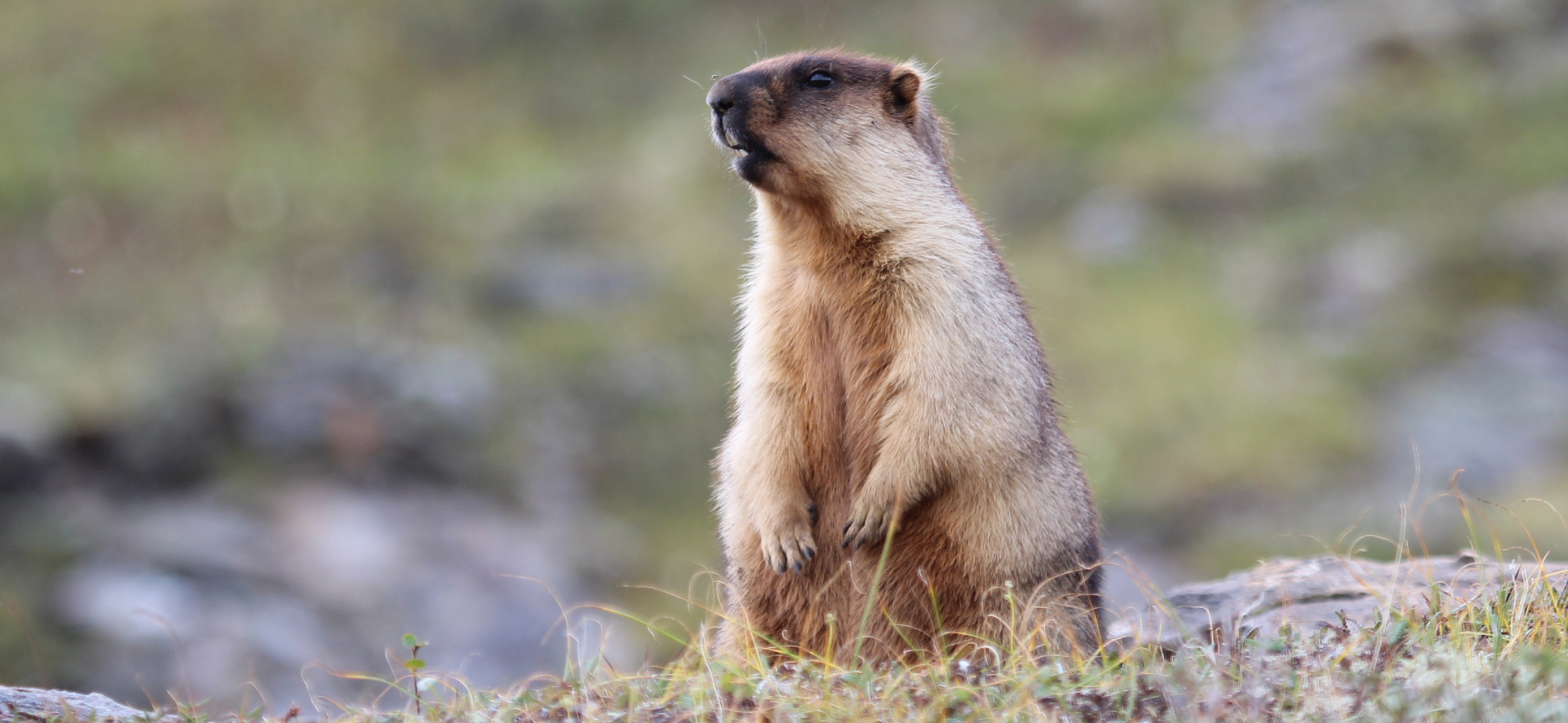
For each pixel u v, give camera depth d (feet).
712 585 24.22
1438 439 56.03
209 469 49.57
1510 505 50.39
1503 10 81.41
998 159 78.43
